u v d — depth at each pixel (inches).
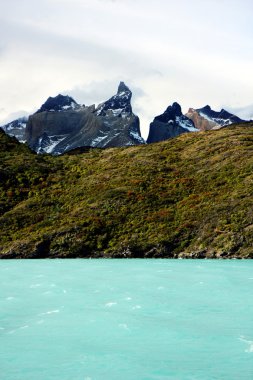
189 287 1710.1
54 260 2965.1
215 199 3474.4
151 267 2389.3
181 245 3085.6
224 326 1159.6
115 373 856.9
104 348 1000.9
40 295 1600.6
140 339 1058.7
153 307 1369.3
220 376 835.4
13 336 1099.3
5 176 4325.8
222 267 2359.7
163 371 863.7
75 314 1293.1
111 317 1251.2
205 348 990.4
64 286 1776.6
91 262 2763.3
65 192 4082.2
